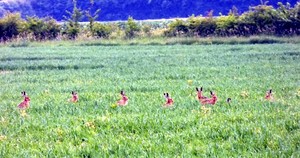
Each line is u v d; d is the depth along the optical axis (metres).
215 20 179.75
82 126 41.53
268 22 175.38
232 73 79.00
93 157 32.94
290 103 50.44
